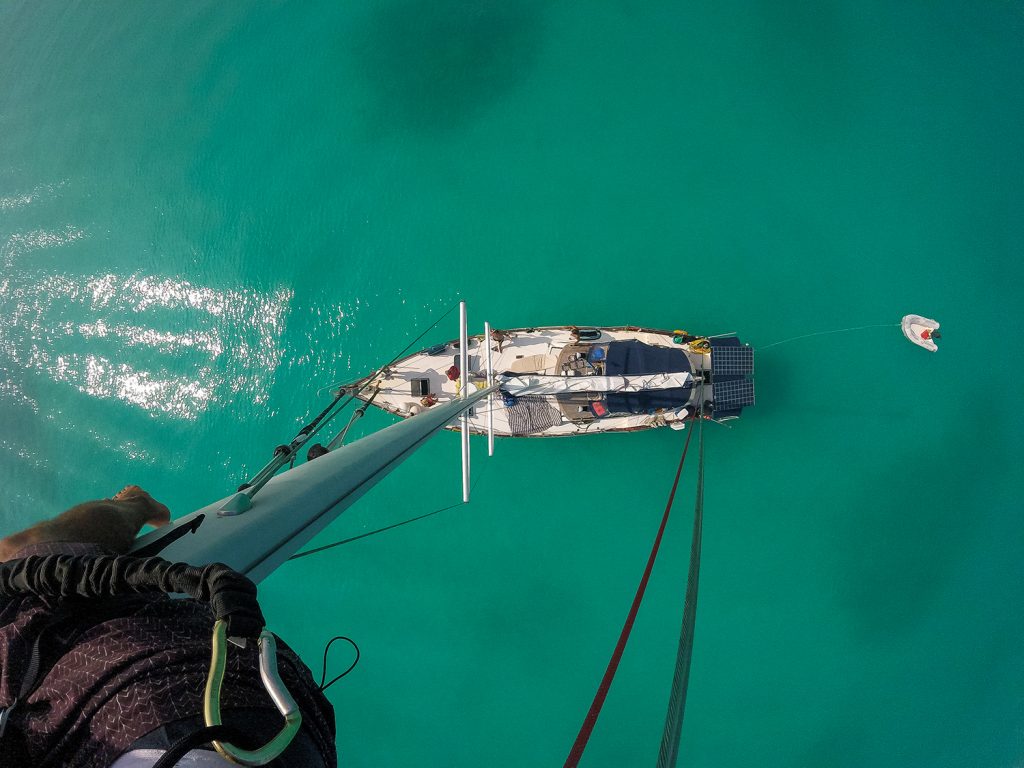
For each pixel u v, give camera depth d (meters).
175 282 17.83
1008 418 15.37
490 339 14.21
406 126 17.09
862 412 15.72
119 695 1.55
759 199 15.98
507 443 16.28
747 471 15.91
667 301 16.19
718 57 16.11
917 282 15.62
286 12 17.67
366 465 3.49
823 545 15.70
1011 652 15.13
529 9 16.73
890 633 15.45
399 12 17.16
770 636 15.65
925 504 15.53
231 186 17.64
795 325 15.88
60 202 18.31
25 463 18.38
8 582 1.62
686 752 15.49
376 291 17.08
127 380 17.98
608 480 16.09
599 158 16.47
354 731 16.36
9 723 1.62
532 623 16.20
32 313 18.39
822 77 15.87
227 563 2.12
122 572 1.50
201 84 17.91
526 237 16.64
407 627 16.50
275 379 17.42
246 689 1.60
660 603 15.86
